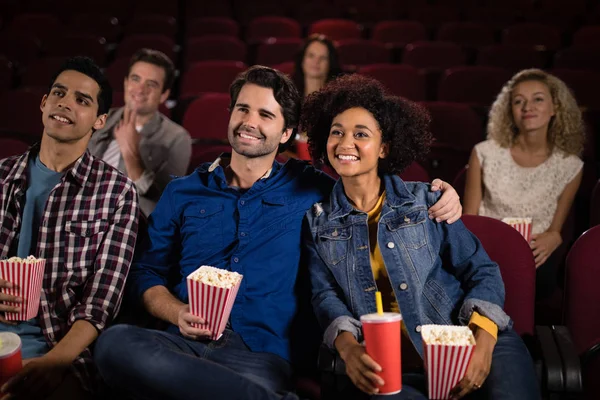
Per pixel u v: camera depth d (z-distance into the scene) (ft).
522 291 4.58
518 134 6.55
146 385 3.91
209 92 11.23
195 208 4.75
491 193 6.48
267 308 4.50
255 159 4.73
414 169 6.56
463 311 4.18
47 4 15.46
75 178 4.78
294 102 4.74
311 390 4.32
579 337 4.68
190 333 4.16
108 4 15.64
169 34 14.44
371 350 3.77
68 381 4.40
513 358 4.01
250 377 4.17
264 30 14.39
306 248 4.56
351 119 4.39
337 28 14.11
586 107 9.23
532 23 14.14
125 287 4.74
